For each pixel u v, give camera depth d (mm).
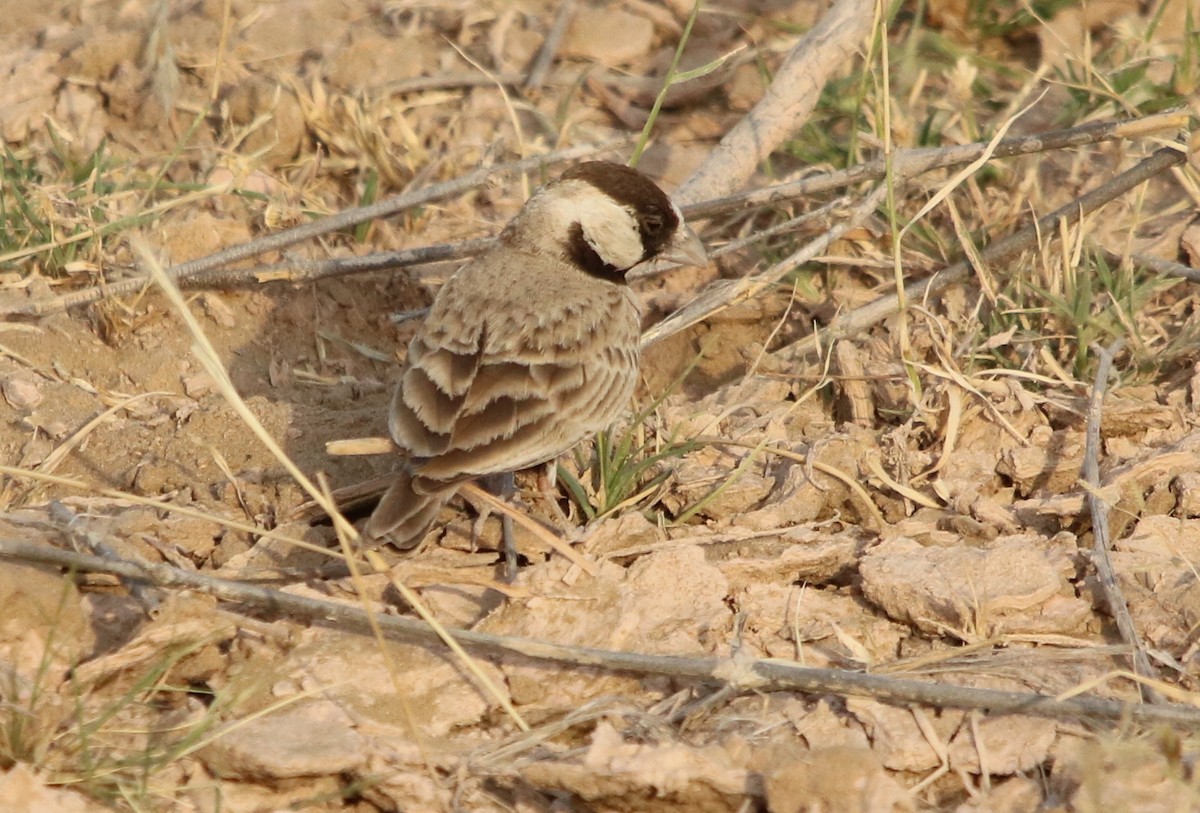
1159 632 9781
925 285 13078
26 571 9422
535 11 17344
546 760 8672
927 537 10750
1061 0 16500
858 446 11430
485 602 10078
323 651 9539
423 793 8531
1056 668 9469
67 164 14328
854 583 10375
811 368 12641
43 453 11500
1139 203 13430
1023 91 15039
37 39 16438
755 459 11492
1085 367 12227
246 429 11664
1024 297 12922
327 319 13133
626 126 16016
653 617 9906
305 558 10508
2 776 8148
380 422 11805
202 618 9422
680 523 10945
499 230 14273
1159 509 10875
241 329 12844
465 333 10133
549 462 10836
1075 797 8328
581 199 11234
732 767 8547
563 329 10219
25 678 8977
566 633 9742
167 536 10578
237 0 17062
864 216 12742
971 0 16688
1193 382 11812
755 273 13391
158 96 15445
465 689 9359
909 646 9906
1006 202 13961
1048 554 10312
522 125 15805
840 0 14461
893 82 15812
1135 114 14094
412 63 16344
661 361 13414
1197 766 8227
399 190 15078
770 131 14008
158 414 11914
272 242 13023
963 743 8867
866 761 8172
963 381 11688
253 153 15242
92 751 8656
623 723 9078
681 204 13156
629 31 16922
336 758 8586
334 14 17031
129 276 12984
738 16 17109
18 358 12242
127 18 16703
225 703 9039
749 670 8977
